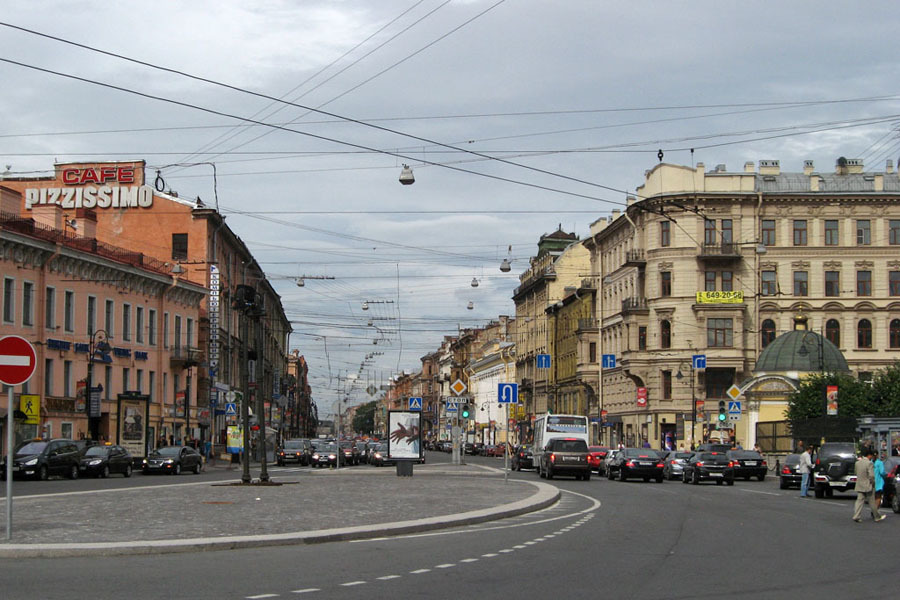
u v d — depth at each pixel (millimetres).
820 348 64562
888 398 61531
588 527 21297
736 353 75562
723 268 77062
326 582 12805
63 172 74312
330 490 30938
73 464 44500
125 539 16531
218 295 74438
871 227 76750
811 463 37562
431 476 45094
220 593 11812
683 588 12656
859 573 14375
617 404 87062
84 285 57000
